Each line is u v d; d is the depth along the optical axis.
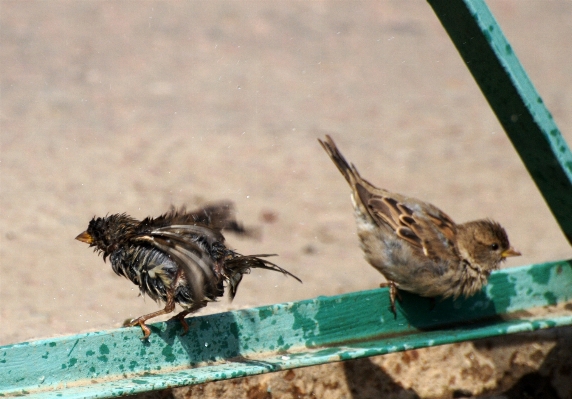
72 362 6.43
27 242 12.51
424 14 29.22
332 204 15.46
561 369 8.99
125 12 26.56
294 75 22.72
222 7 28.12
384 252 8.37
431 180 16.98
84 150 16.69
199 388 7.73
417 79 23.53
